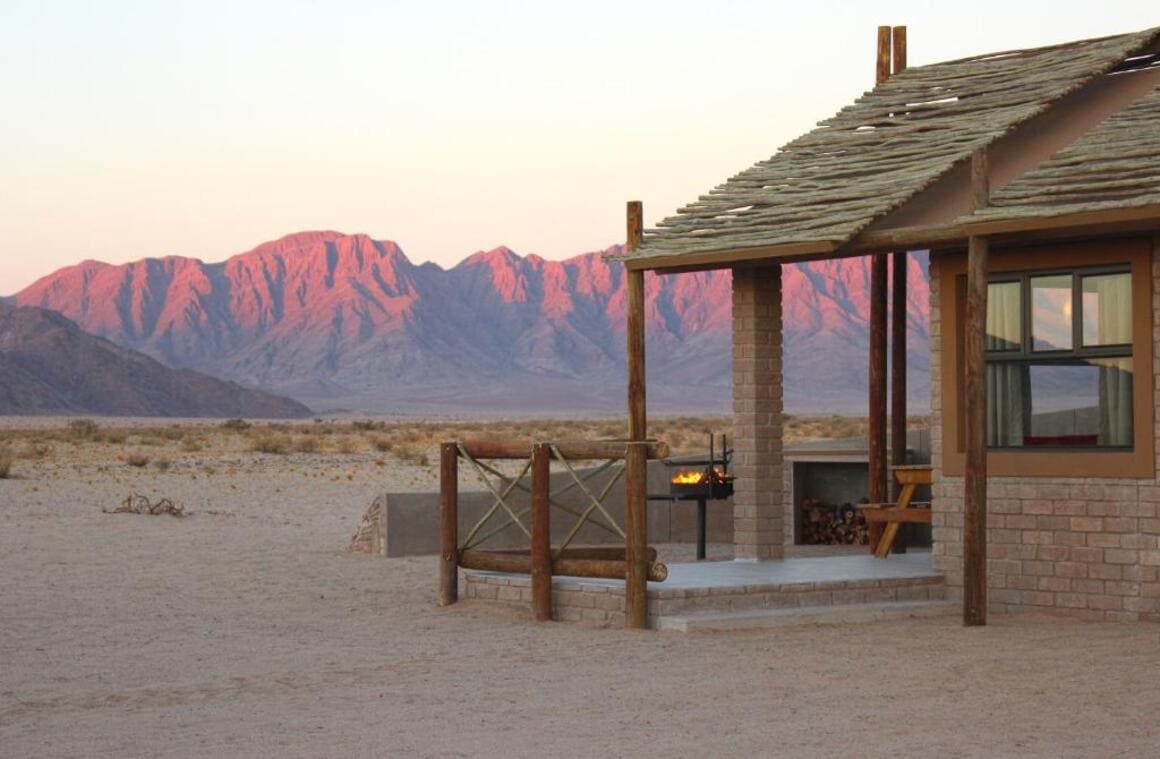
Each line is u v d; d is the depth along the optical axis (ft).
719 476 70.64
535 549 50.37
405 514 75.46
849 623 48.21
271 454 219.61
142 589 61.77
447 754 30.07
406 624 50.70
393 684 38.68
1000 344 51.78
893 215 54.34
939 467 52.65
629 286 53.98
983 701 33.94
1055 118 58.59
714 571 53.52
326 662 42.91
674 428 375.66
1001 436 51.83
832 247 50.26
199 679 40.37
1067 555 49.34
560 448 50.11
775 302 58.03
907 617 49.62
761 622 47.16
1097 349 49.24
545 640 45.83
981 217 46.65
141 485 134.72
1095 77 59.06
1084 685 35.58
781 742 30.32
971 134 56.49
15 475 143.43
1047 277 50.55
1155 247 47.42
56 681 40.34
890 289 71.31
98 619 52.95
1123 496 48.03
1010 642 42.78
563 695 36.27
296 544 81.66
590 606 49.39
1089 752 28.96
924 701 34.09
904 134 60.13
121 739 32.14
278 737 32.01
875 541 62.39
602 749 30.14
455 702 35.76
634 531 47.34
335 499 123.34
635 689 36.78
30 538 83.35
